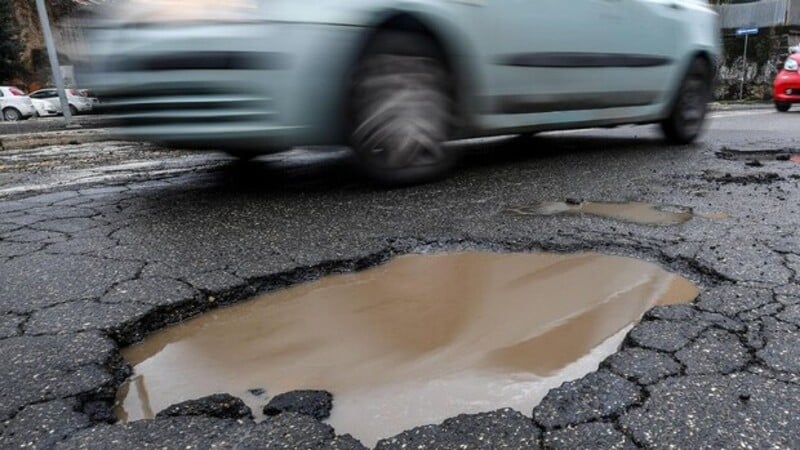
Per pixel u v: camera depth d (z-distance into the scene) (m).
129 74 2.67
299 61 2.70
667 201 2.91
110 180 3.75
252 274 1.95
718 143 5.19
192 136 2.68
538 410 1.19
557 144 5.21
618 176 3.58
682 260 2.04
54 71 12.15
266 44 2.62
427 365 1.43
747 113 9.69
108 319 1.64
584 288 1.86
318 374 1.41
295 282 1.97
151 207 2.92
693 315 1.58
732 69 17.31
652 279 1.92
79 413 1.23
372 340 1.57
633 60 4.27
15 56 27.97
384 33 2.98
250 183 3.50
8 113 20.86
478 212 2.71
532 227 2.45
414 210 2.75
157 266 2.03
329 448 1.10
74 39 3.10
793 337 1.45
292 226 2.51
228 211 2.80
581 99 3.99
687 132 5.08
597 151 4.74
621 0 4.07
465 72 3.29
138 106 2.72
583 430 1.13
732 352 1.39
